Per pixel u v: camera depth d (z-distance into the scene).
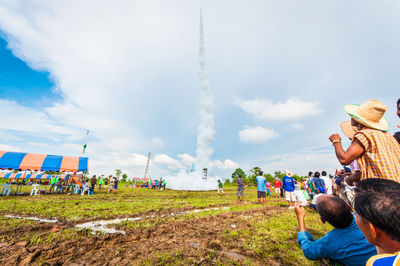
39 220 5.24
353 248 1.48
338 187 6.61
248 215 6.38
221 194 18.59
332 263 1.65
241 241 3.70
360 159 1.89
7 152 13.95
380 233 0.76
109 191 17.72
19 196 12.08
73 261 2.73
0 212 6.33
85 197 12.34
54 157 15.16
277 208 8.20
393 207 0.69
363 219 0.84
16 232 4.03
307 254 1.80
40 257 2.80
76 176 16.61
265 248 3.31
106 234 3.90
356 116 2.01
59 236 3.74
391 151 1.72
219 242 3.52
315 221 5.39
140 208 7.69
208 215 6.27
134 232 4.16
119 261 2.73
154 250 3.16
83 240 3.53
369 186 0.88
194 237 3.91
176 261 2.75
